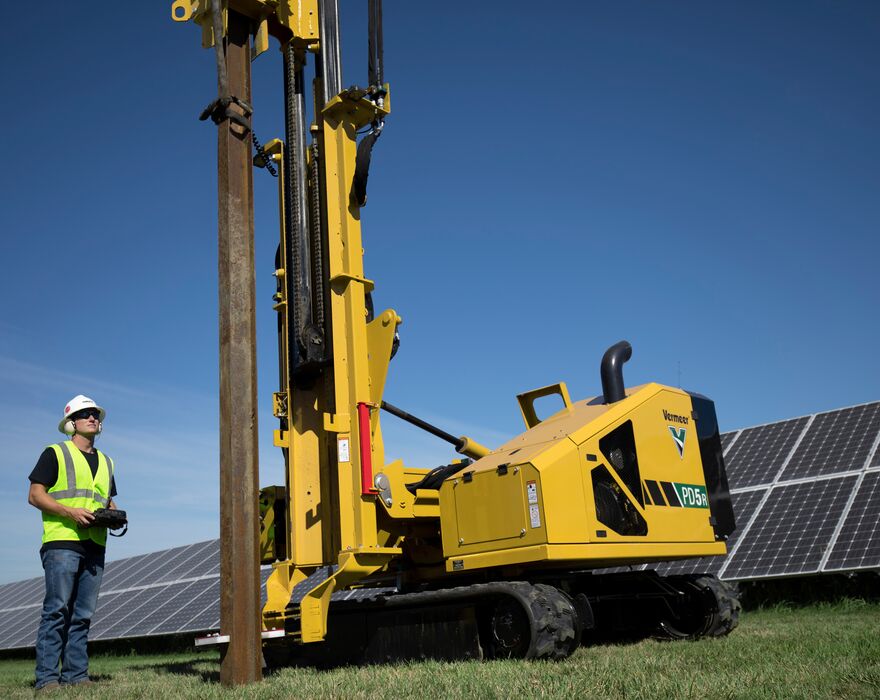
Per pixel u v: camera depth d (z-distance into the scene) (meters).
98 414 7.38
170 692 5.60
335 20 8.02
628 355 8.08
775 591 13.43
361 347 7.36
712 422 8.93
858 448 14.25
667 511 7.66
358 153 7.54
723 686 4.31
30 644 19.11
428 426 8.48
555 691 4.36
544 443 7.05
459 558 6.81
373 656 7.04
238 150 6.61
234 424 6.11
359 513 7.02
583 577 8.07
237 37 6.88
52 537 6.83
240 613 5.84
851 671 4.70
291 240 7.84
